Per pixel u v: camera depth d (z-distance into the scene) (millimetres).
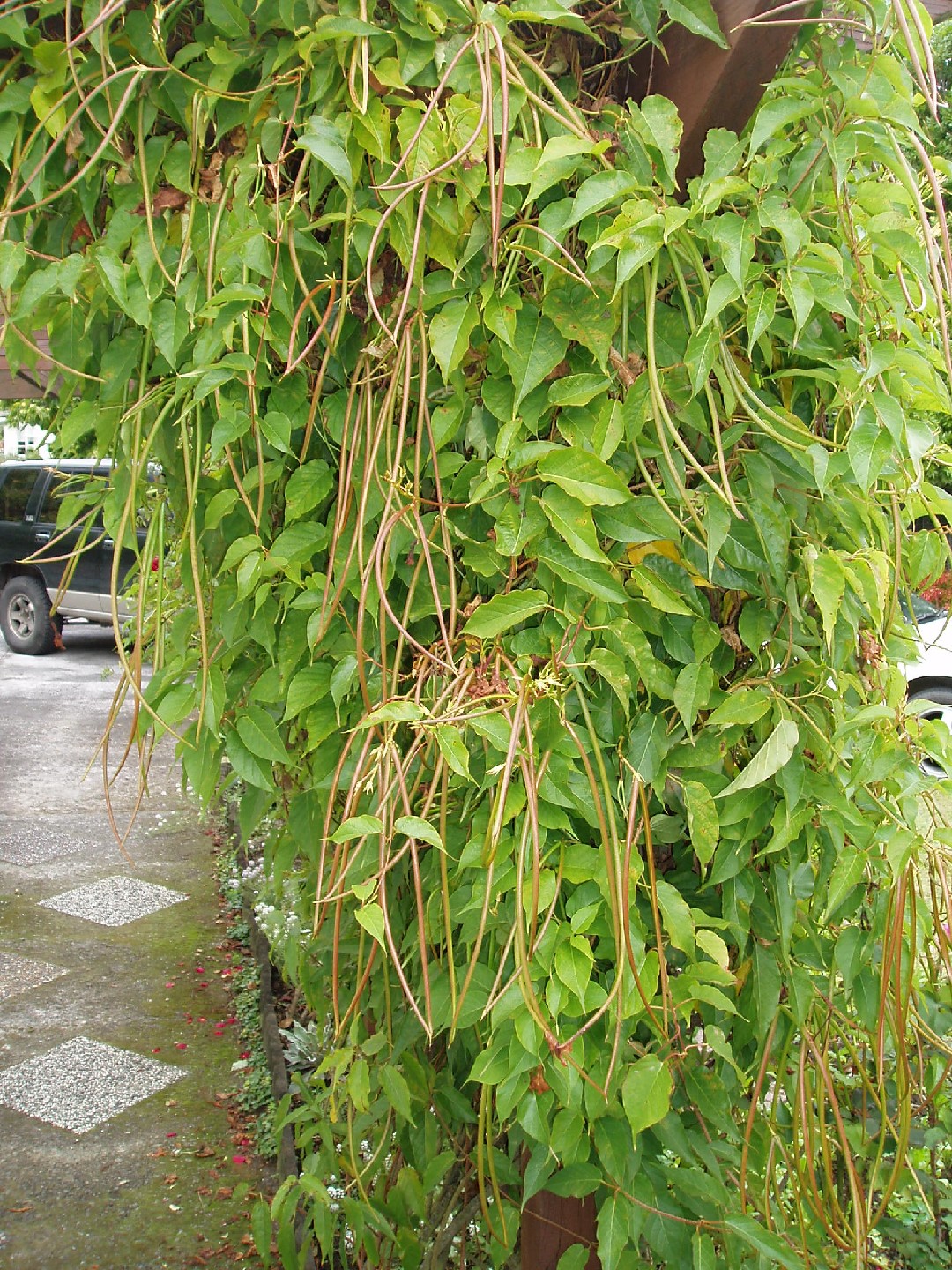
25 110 1243
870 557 1193
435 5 1103
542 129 1206
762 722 1288
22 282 1389
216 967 3740
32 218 1354
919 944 1433
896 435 1104
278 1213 1621
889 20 1136
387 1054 1580
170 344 1230
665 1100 1124
